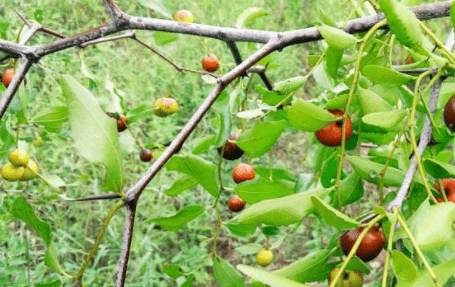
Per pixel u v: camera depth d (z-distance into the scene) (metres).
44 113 0.56
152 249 1.03
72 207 1.11
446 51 0.43
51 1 1.51
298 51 1.68
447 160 0.59
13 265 0.84
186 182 0.55
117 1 1.65
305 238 1.20
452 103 0.45
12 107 0.54
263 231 0.60
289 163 1.37
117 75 1.39
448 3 0.48
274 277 0.38
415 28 0.42
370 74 0.44
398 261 0.38
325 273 0.45
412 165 0.44
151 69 1.43
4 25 0.66
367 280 1.07
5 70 0.62
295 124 0.45
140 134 1.28
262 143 0.50
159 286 1.00
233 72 0.48
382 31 0.58
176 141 0.46
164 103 0.63
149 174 0.45
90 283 0.93
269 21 1.68
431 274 0.38
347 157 0.48
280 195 0.52
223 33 0.51
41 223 0.44
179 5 1.65
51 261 0.44
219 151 0.57
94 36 0.49
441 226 0.39
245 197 0.53
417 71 0.51
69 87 0.41
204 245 1.15
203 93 1.42
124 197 0.44
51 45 0.49
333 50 0.46
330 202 0.56
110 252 1.09
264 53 0.49
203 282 1.13
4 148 0.58
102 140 0.42
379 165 0.48
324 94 0.61
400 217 0.39
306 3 1.76
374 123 0.43
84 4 1.56
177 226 0.53
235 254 1.21
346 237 0.44
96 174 1.16
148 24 0.50
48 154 1.16
